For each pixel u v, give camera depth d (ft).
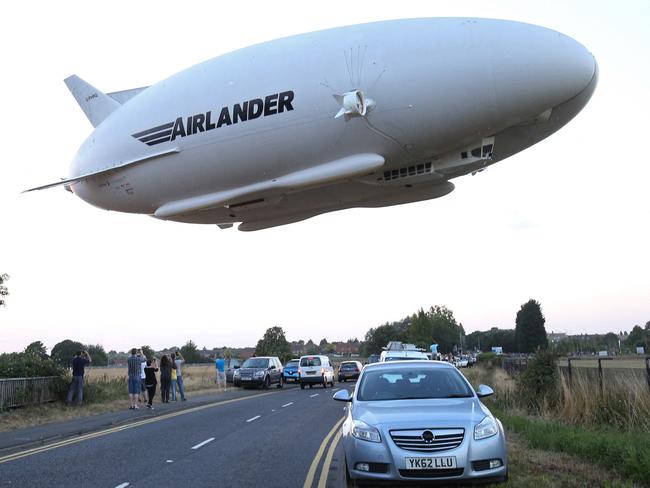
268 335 290.35
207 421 54.34
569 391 45.37
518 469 27.30
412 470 22.13
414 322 410.52
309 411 63.62
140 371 67.00
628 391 41.34
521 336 333.42
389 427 23.08
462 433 22.81
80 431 46.80
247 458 34.04
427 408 24.68
